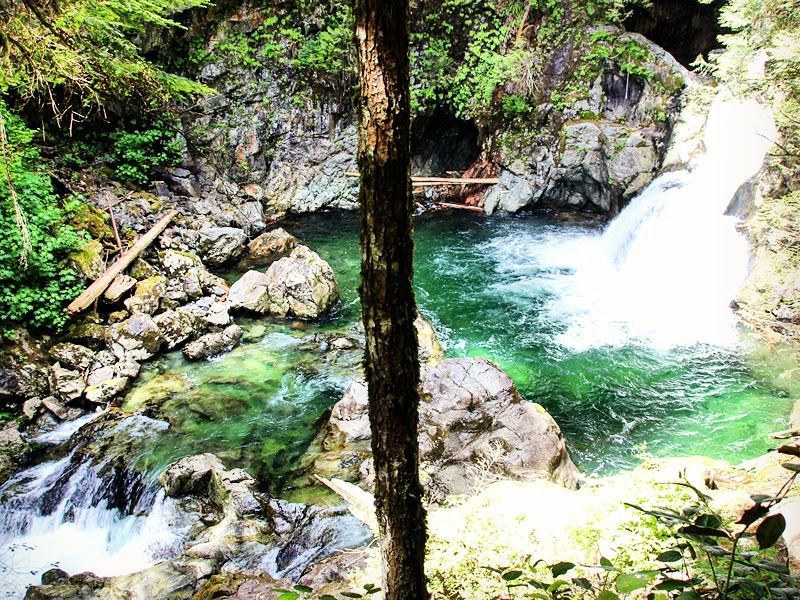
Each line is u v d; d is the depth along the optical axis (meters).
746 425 7.62
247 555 5.90
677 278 11.07
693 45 16.95
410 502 2.38
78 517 6.97
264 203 15.59
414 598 2.57
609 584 3.39
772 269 8.91
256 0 14.99
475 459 6.51
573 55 15.02
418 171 17.11
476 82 15.97
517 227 14.80
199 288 10.85
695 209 11.22
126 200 12.62
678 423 7.83
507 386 7.51
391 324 2.13
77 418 8.27
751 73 9.62
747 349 9.13
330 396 8.65
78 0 7.25
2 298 8.80
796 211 8.23
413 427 2.29
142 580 5.47
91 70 7.65
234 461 7.38
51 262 9.61
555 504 4.56
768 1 9.01
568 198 15.26
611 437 7.69
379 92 1.93
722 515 3.86
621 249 12.66
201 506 6.72
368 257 2.08
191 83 12.45
